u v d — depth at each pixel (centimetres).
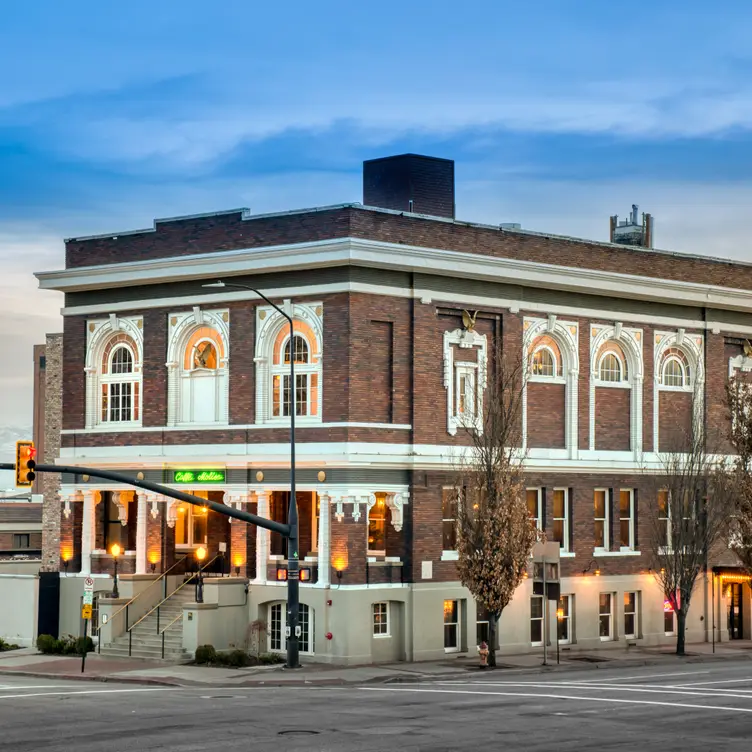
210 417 5828
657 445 6462
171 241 5912
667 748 3088
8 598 6175
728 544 6278
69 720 3575
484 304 5816
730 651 6100
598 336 6272
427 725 3453
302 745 3109
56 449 7719
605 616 6262
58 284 6159
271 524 5103
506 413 5509
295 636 5172
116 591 5822
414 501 5538
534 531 5456
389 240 5491
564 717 3606
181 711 3772
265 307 5638
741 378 6738
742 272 6869
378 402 5491
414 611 5503
